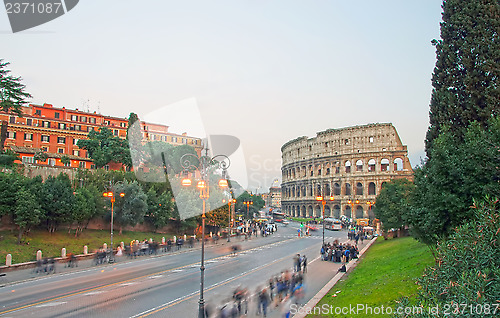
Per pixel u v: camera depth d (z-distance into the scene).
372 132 129.62
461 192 19.00
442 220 19.69
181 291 26.25
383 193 61.53
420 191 23.38
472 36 27.97
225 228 67.25
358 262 39.66
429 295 10.58
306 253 48.62
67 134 89.12
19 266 35.50
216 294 25.48
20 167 54.84
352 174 130.38
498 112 25.16
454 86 28.55
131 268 36.72
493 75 26.78
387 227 56.56
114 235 55.91
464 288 8.77
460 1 29.38
